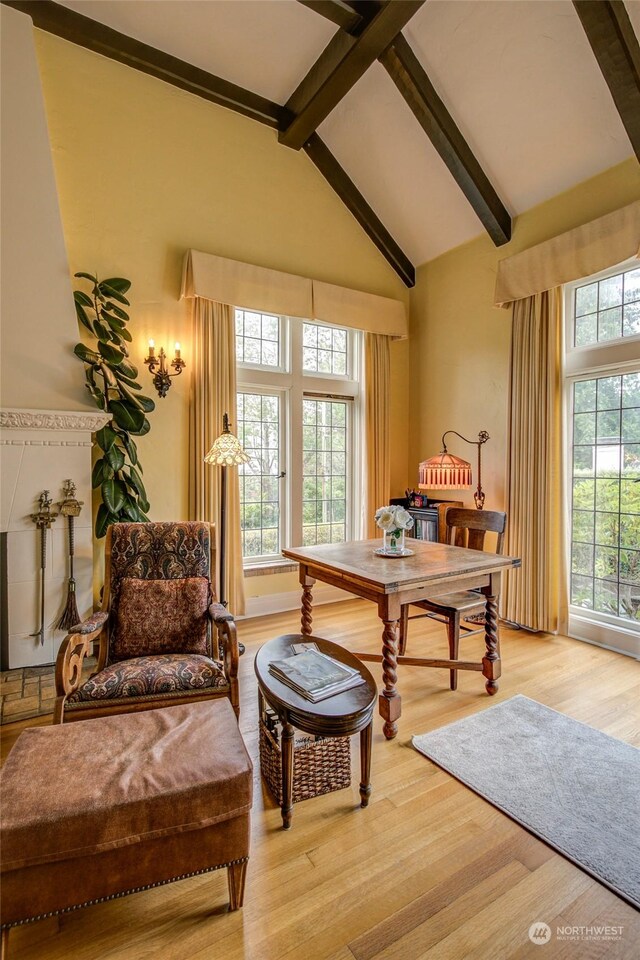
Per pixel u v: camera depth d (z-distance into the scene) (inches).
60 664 70.1
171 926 52.3
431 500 176.6
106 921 52.9
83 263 126.3
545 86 118.2
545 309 139.7
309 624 118.8
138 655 83.9
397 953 49.1
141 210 134.0
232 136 148.4
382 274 185.0
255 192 153.3
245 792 52.8
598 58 103.6
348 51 123.0
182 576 93.0
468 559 104.2
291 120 151.3
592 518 137.8
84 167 125.8
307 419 175.0
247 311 158.7
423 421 188.1
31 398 112.2
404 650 125.3
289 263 160.7
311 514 176.6
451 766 78.9
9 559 110.7
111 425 123.7
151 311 136.2
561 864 59.8
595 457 136.6
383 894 55.9
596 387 135.9
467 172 141.1
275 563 163.3
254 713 96.8
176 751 55.1
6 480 110.1
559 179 134.3
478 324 164.1
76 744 55.7
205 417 140.7
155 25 123.5
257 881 57.7
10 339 110.0
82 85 124.7
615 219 120.3
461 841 63.7
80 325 126.3
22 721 91.9
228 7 119.4
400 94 137.0
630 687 107.3
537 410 141.5
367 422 179.2
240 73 139.2
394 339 186.9
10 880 44.8
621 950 49.3
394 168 158.4
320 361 177.3
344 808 70.2
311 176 165.6
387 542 114.0
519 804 70.1
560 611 140.4
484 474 162.6
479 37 116.5
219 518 144.0
